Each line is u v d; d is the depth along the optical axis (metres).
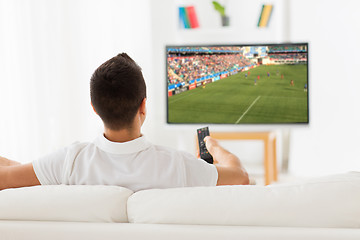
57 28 3.99
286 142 4.21
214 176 1.01
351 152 3.44
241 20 4.44
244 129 3.74
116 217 0.87
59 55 4.02
